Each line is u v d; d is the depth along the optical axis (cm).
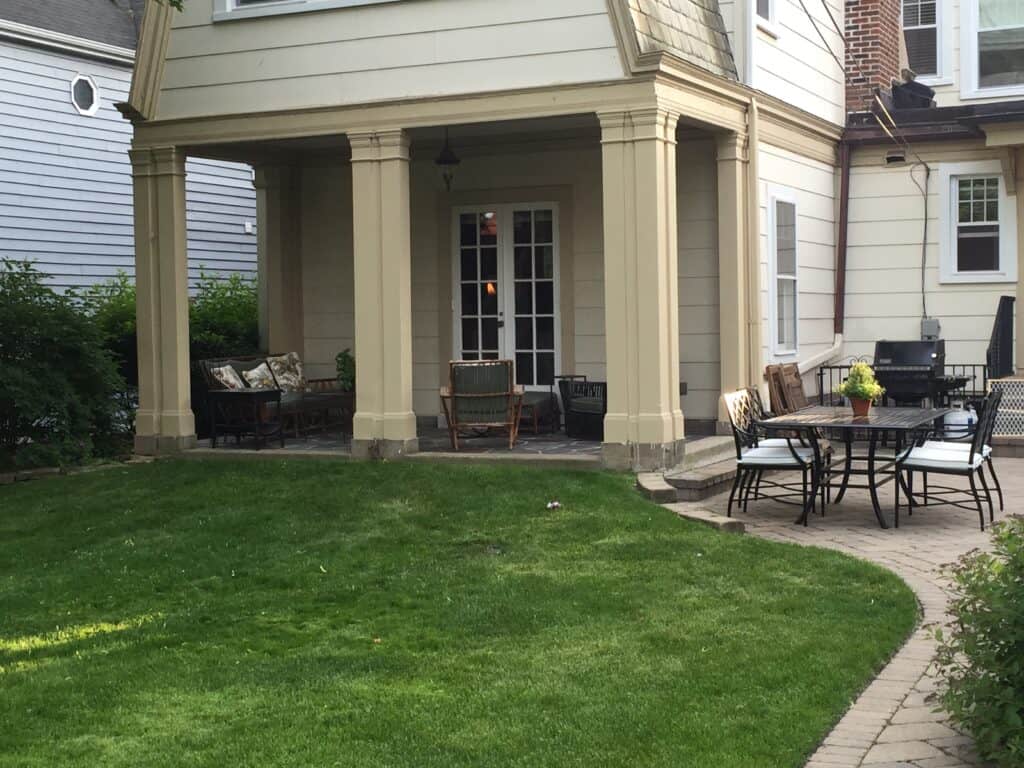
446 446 1209
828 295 1553
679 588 753
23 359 1227
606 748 495
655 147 1054
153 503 1029
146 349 1275
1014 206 1505
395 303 1155
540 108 1094
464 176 1391
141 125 1263
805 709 534
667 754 487
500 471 1067
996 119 1343
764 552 835
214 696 577
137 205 1275
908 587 744
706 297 1274
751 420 1033
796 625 665
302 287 1480
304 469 1119
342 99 1177
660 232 1059
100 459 1250
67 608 759
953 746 493
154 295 1273
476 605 727
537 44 1095
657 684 573
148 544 912
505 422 1170
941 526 955
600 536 882
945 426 1177
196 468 1163
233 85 1223
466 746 502
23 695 583
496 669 607
